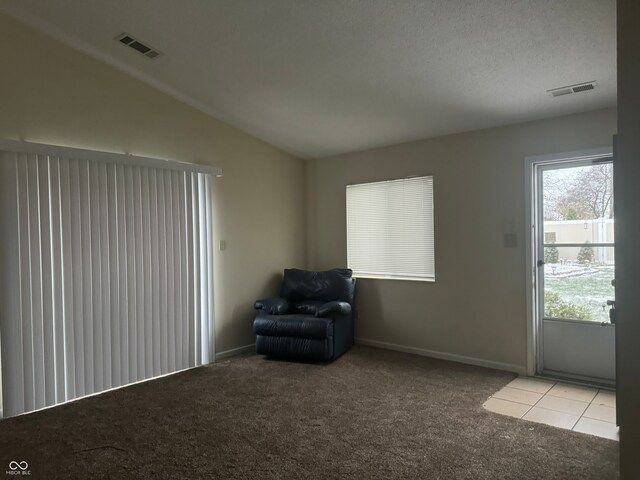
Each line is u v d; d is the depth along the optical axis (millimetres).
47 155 3246
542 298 3879
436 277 4395
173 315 4023
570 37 2686
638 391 1572
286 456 2471
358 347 4852
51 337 3266
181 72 3672
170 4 2840
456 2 2502
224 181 4574
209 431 2795
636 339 1577
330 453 2496
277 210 5160
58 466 2398
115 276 3623
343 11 2709
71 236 3379
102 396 3428
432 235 4469
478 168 4109
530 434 2699
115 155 3598
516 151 3891
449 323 4312
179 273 4074
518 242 3879
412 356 4465
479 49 2906
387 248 4812
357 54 3133
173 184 4059
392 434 2719
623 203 1594
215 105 4223
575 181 3691
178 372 4012
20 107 3225
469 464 2361
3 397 3055
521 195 3861
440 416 2979
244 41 3135
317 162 5426
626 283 1592
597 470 2291
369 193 4957
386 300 4781
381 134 4477
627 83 1572
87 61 3588
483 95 3467
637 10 1548
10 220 3088
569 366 3770
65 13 3070
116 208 3645
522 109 3621
